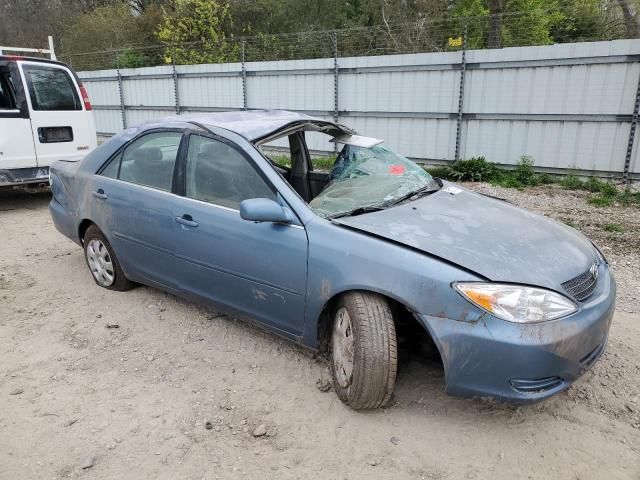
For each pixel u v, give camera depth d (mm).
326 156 4938
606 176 9836
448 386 2730
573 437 2830
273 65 13539
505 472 2586
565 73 9734
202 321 4164
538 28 15336
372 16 22031
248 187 3473
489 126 10766
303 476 2572
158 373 3463
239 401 3148
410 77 11453
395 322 3105
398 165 4109
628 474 2568
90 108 8297
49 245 6223
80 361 3623
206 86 15109
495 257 2799
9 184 7500
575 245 3186
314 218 3145
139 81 16547
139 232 4137
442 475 2570
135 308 4414
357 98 12359
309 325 3180
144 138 4223
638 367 3461
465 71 10734
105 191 4402
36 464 2666
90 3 32188
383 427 2904
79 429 2920
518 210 3641
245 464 2654
